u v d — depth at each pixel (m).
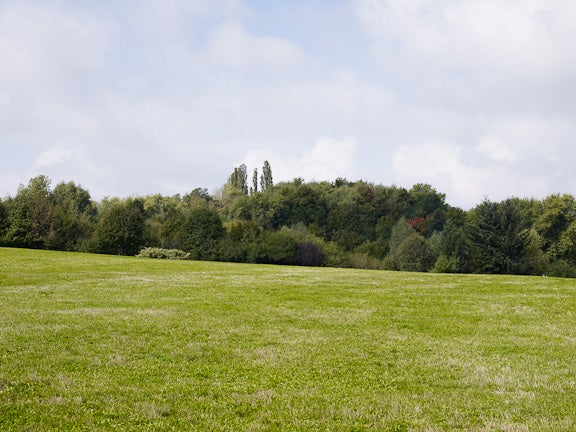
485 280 36.06
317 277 38.16
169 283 32.78
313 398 10.88
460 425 9.45
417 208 126.19
